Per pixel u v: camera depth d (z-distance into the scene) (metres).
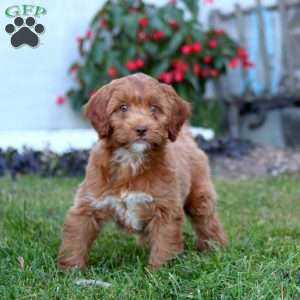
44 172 2.40
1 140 2.56
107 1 2.86
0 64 2.73
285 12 3.07
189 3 3.02
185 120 1.45
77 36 2.88
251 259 1.38
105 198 1.39
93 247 1.55
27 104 2.80
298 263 1.36
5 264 1.39
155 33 2.83
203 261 1.38
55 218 1.73
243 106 3.17
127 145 1.36
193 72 2.88
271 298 1.23
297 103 3.11
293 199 2.09
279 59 3.13
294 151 2.90
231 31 3.19
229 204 1.98
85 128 2.93
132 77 1.41
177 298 1.25
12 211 1.71
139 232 1.44
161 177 1.39
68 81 2.88
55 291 1.28
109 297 1.26
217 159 2.70
